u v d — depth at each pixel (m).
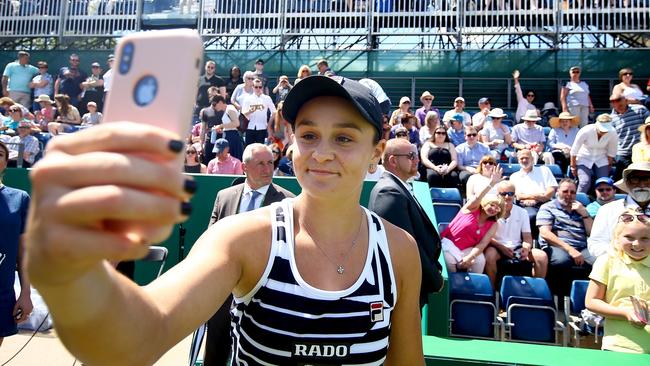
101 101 10.68
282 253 1.10
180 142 0.52
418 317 1.33
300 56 12.77
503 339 3.87
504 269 4.64
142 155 0.51
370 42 12.38
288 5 12.50
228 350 2.69
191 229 5.27
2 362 3.60
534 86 11.98
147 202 0.49
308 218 1.16
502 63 12.22
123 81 0.60
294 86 1.12
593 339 3.95
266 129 8.18
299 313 1.06
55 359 3.68
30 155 7.29
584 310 3.79
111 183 0.49
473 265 4.38
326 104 1.12
